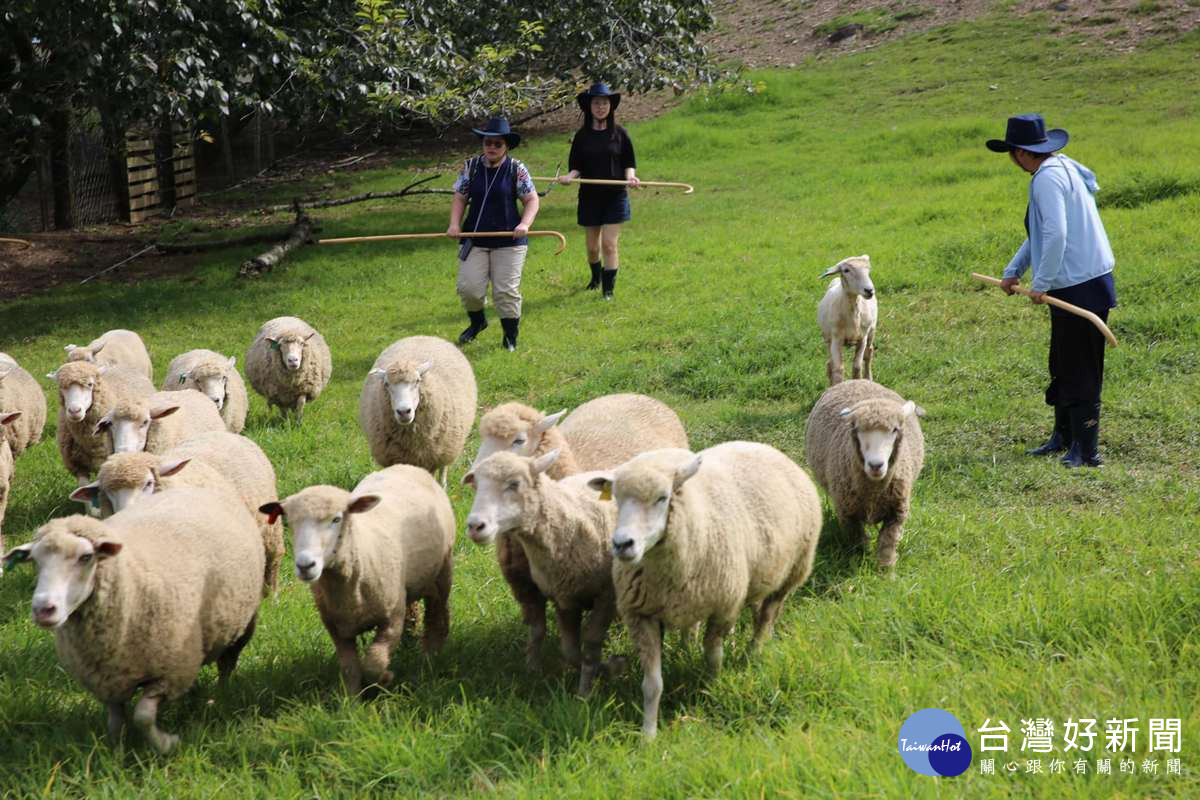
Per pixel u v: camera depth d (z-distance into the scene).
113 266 18.08
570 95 19.14
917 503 7.38
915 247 13.79
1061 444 8.02
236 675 5.61
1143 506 6.87
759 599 5.39
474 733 4.68
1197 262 11.28
